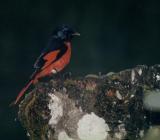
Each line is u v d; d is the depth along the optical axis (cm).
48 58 932
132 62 1855
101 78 731
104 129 717
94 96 721
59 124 723
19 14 1831
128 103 718
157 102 705
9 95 1728
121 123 718
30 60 1805
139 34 1884
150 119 708
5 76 1759
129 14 1902
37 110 731
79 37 1845
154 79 727
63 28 977
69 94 723
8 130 1622
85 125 716
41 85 733
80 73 1800
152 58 1869
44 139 732
